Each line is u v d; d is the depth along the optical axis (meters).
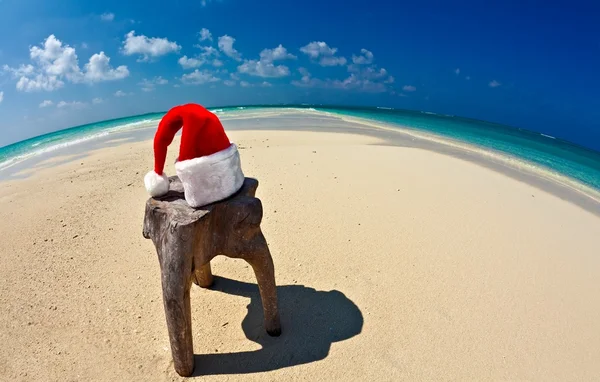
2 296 1.75
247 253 1.29
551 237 2.29
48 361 1.40
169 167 3.42
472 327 1.56
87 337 1.51
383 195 2.74
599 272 1.97
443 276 1.87
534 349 1.47
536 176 3.59
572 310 1.69
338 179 3.01
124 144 4.58
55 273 1.91
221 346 1.44
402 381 1.32
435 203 2.65
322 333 1.50
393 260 1.98
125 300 1.71
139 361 1.39
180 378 1.32
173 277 1.18
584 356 1.46
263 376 1.32
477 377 1.35
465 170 3.46
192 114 1.14
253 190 1.34
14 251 2.11
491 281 1.85
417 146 4.52
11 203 2.77
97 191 2.89
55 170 3.53
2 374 1.35
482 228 2.34
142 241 2.18
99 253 2.07
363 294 1.73
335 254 2.02
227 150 1.20
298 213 2.45
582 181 3.60
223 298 1.69
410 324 1.56
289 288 1.76
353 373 1.34
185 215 1.18
